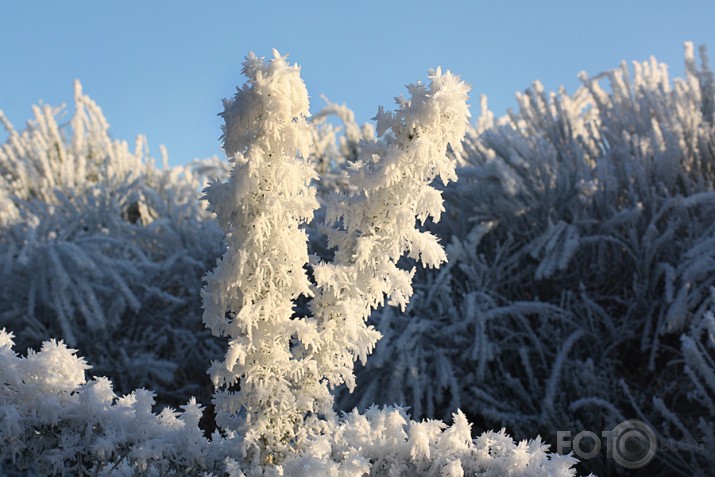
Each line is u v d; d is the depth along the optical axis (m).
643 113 4.21
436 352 3.39
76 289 4.06
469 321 3.39
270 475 0.78
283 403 0.81
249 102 0.74
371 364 3.29
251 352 0.80
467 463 0.89
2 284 4.20
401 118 0.80
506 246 3.72
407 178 0.81
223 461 0.83
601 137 4.27
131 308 4.38
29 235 4.36
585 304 3.35
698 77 4.24
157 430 0.90
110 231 4.96
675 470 2.75
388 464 0.88
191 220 4.98
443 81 0.80
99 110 7.30
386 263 0.85
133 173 6.79
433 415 3.28
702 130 3.83
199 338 4.39
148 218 6.09
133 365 3.97
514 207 3.69
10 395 0.89
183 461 0.84
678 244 3.36
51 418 0.86
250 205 0.77
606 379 3.14
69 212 5.10
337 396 3.29
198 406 0.96
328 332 0.83
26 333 4.09
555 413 3.03
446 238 3.95
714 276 3.14
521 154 4.05
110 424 0.88
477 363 3.43
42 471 0.88
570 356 3.39
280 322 0.80
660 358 3.29
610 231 3.58
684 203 3.35
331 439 0.90
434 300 3.59
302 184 0.79
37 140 6.70
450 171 0.82
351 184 0.81
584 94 5.22
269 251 0.78
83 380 0.96
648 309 3.35
